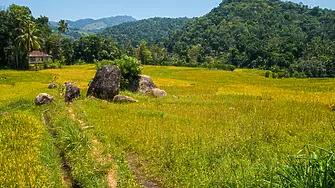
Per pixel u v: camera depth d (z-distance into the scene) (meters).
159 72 63.88
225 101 20.53
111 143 9.98
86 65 82.62
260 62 95.38
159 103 19.70
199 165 7.72
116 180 7.37
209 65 93.31
